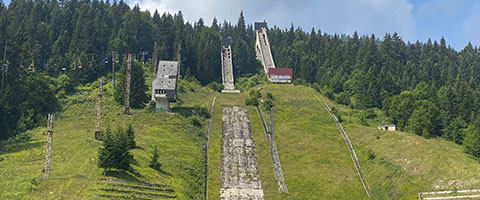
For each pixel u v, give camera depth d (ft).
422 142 433.89
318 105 594.24
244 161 437.58
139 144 419.74
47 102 518.37
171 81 541.34
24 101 492.95
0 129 440.04
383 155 428.97
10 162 352.90
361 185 398.62
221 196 376.68
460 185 356.59
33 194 295.07
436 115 526.16
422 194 359.25
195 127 502.79
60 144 400.88
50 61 640.99
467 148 441.27
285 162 439.22
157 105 542.16
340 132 501.15
